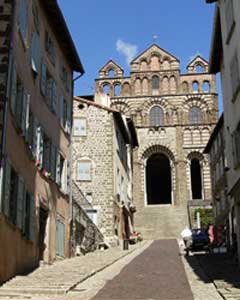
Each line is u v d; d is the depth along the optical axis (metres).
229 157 23.95
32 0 20.72
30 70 20.30
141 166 67.88
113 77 72.31
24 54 19.22
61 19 24.12
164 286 15.80
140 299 13.30
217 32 24.19
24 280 16.23
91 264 22.25
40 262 21.20
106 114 41.94
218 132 45.94
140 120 69.75
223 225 42.97
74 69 29.34
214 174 50.78
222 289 14.80
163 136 68.81
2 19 17.11
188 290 14.93
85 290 14.85
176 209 61.50
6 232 16.17
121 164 46.28
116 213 41.72
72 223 27.36
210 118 69.06
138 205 65.75
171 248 36.38
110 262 23.33
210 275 18.66
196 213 58.22
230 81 22.27
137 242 45.59
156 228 56.47
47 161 23.27
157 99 70.38
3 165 15.65
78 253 28.42
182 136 68.50
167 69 71.75
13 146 17.33
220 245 33.25
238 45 20.25
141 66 72.62
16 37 17.84
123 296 13.80
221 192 45.44
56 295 13.88
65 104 27.50
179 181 66.69
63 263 22.64
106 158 41.03
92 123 41.81
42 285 15.16
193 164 70.88
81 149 41.31
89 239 32.62
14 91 17.31
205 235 34.62
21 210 18.17
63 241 25.55
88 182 40.62
